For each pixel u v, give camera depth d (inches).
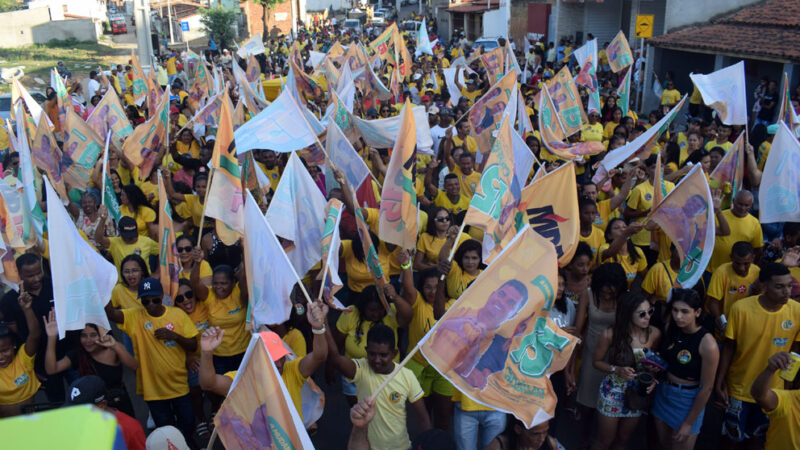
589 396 223.5
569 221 234.5
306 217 267.9
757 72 677.9
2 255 250.8
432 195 385.7
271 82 685.9
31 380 222.5
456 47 1331.2
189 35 2214.6
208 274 248.4
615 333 197.6
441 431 145.6
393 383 180.2
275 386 137.3
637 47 1045.2
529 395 158.2
